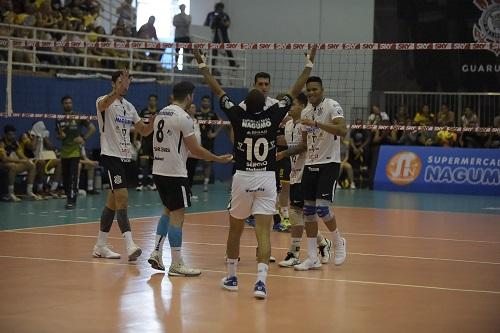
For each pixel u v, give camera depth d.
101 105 12.82
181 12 32.97
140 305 9.45
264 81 12.72
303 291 10.58
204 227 17.84
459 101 33.09
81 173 25.81
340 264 12.90
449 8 33.62
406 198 27.75
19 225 17.48
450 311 9.40
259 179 10.23
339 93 34.28
